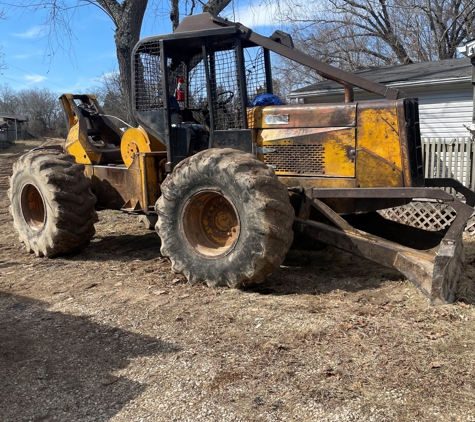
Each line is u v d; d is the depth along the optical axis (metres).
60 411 2.92
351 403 2.80
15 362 3.52
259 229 4.36
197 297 4.59
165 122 5.52
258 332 3.77
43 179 5.99
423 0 24.08
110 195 6.50
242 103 5.19
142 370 3.31
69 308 4.51
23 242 6.67
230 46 5.24
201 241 4.96
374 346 3.44
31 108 68.06
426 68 14.20
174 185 4.91
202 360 3.38
